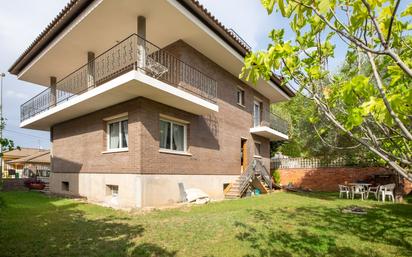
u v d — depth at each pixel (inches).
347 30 77.1
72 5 357.4
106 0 331.0
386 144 144.3
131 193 363.9
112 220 270.1
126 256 170.2
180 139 451.2
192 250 182.9
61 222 258.5
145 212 317.7
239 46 484.1
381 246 201.6
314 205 403.9
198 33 416.2
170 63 439.2
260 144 743.7
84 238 205.6
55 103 537.6
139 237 209.2
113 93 358.6
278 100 820.6
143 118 371.9
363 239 219.0
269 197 506.9
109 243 193.6
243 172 618.2
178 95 373.4
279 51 95.1
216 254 176.7
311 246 197.2
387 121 74.4
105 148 434.0
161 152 393.7
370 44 109.0
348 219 299.7
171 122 435.5
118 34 414.9
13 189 657.6
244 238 209.2
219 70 545.6
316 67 115.0
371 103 75.2
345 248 195.6
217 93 531.5
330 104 122.7
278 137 781.9
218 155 524.4
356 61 137.8
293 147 1149.7
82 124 484.7
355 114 77.7
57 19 393.7
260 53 97.3
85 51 473.7
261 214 315.6
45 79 625.0
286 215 315.9
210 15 389.7
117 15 364.2
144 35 364.5
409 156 117.6
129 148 377.4
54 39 443.2
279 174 816.3
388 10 84.6
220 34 442.0
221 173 528.7
